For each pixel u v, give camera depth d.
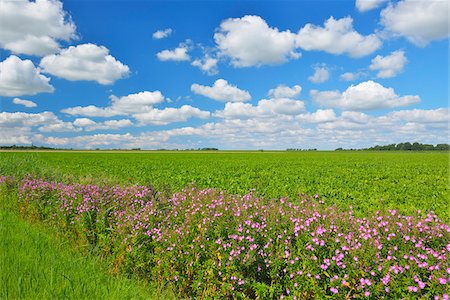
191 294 5.62
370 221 5.84
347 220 5.88
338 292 4.43
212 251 5.56
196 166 36.47
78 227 7.78
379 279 4.44
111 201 8.50
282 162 47.75
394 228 5.32
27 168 17.20
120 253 6.42
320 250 5.06
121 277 5.91
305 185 19.77
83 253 7.11
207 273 5.44
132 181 18.08
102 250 7.07
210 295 5.27
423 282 4.15
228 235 5.61
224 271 5.29
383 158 65.19
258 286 4.98
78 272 5.73
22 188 11.05
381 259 4.61
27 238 7.40
